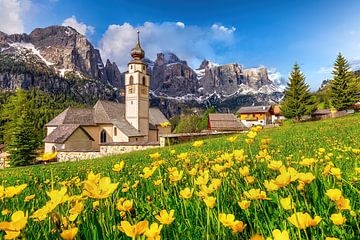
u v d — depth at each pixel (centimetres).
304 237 166
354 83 6066
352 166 327
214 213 185
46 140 4653
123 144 4059
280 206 189
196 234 180
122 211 204
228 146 1392
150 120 6512
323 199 209
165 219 154
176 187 259
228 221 142
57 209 191
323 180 249
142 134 5372
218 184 188
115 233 168
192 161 562
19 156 4300
